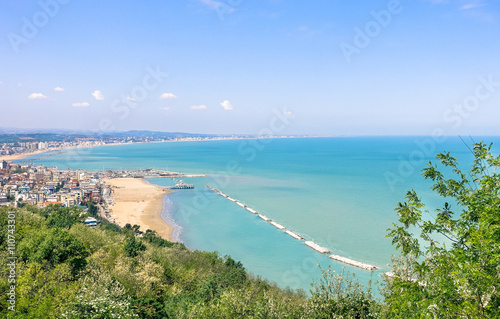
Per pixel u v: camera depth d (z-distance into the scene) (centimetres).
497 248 1191
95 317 2794
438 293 1359
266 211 16050
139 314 3947
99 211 16012
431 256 1509
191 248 11094
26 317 2762
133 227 12675
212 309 3058
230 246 11338
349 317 2200
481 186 1456
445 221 1507
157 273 5819
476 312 1156
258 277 7569
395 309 1476
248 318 2703
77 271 4528
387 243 11088
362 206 16575
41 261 4334
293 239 11894
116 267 5397
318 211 15812
